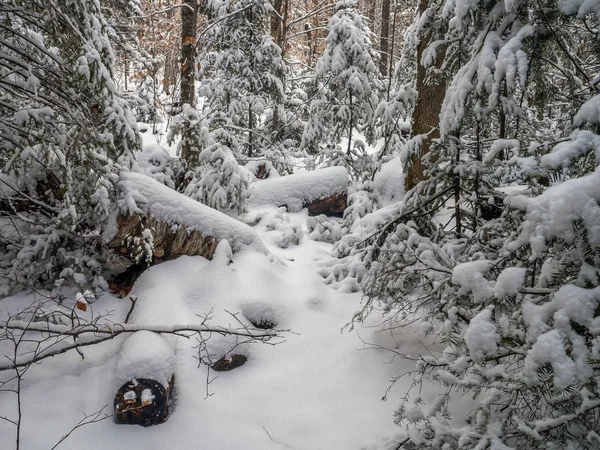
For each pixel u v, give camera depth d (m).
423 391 3.42
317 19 18.92
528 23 3.09
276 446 3.01
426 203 4.10
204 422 3.18
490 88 3.11
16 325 3.06
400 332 4.22
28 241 4.35
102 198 4.35
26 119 3.94
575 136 2.45
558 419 2.06
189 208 4.80
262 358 3.96
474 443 2.27
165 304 4.04
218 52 10.73
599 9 2.55
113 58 4.86
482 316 2.29
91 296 4.07
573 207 2.05
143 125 12.59
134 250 4.50
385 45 16.05
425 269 3.31
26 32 4.57
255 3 9.67
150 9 14.65
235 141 8.18
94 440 2.92
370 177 8.03
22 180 4.71
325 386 3.64
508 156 3.83
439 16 4.68
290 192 7.79
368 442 2.99
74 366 3.54
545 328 2.04
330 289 5.20
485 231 3.48
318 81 9.58
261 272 4.80
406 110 6.71
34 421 3.00
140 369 3.17
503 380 2.46
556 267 2.33
